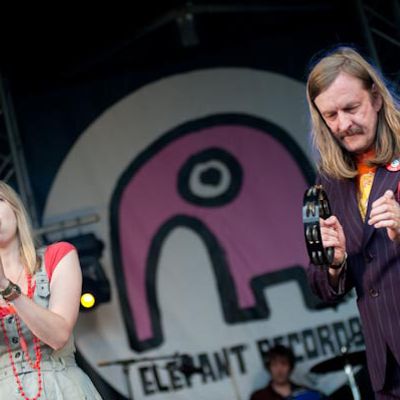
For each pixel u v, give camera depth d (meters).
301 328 11.25
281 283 11.36
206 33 11.88
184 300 11.34
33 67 11.79
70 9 11.51
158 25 11.53
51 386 4.60
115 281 11.32
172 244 11.48
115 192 11.57
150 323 11.27
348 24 11.55
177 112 11.79
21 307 4.30
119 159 11.67
